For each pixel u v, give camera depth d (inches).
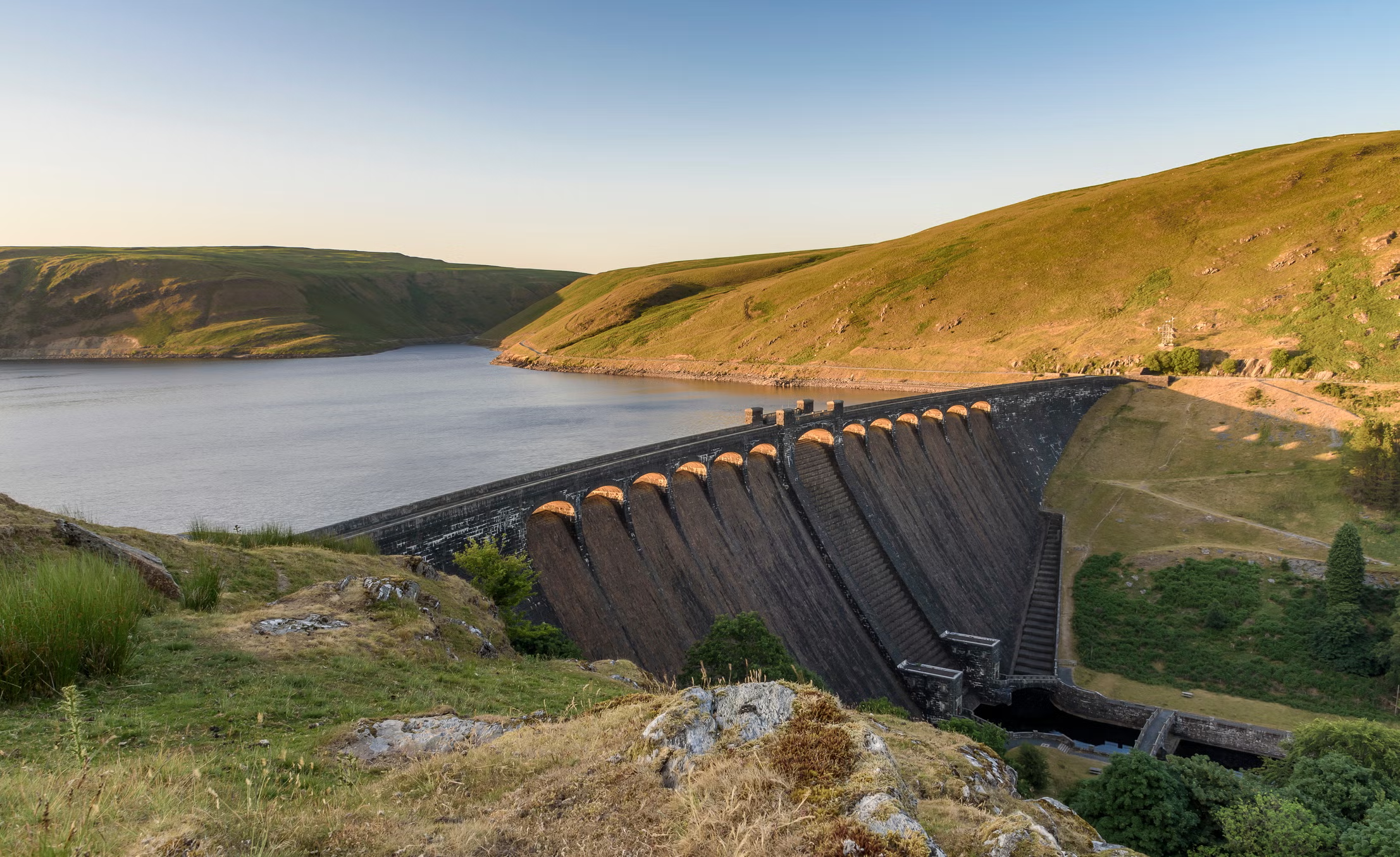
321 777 600.4
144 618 945.5
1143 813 1622.8
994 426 5511.8
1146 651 3688.5
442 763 599.2
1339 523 4256.9
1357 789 1649.9
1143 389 6338.6
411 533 1972.2
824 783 460.4
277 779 573.3
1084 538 4781.0
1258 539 4301.2
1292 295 6776.6
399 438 6279.5
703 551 2928.2
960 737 828.6
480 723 741.3
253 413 7564.0
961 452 5059.1
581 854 436.8
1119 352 7396.7
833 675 2960.1
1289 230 7682.1
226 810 481.7
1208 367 6486.2
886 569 3695.9
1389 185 7381.9
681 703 594.9
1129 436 5831.7
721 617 2075.5
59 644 706.8
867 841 398.3
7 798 449.7
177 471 4904.0
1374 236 6692.9
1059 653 3804.1
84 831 397.4
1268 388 5664.4
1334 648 3380.9
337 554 1509.6
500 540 2235.5
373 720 727.1
